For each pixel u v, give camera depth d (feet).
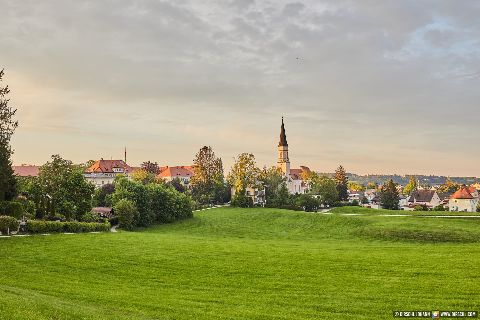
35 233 207.82
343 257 158.92
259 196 570.46
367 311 99.60
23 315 76.33
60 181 299.38
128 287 122.21
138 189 370.73
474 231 278.67
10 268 138.72
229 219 406.00
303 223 367.86
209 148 615.16
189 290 119.75
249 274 136.67
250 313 96.99
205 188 600.80
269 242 217.97
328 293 115.14
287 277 132.77
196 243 197.47
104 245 181.88
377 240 281.54
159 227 366.63
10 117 209.56
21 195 298.56
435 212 440.86
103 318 84.64
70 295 109.29
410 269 138.10
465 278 126.41
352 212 466.70
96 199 430.61
